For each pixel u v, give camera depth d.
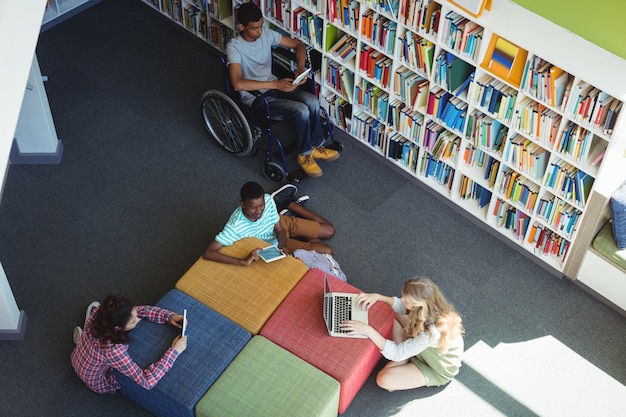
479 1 4.65
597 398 4.82
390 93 5.66
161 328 4.55
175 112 6.59
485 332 5.15
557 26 4.70
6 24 4.35
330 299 4.62
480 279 5.45
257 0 6.12
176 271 5.48
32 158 6.11
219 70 6.98
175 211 5.85
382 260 5.55
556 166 4.95
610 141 4.50
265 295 4.72
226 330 4.55
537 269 5.52
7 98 4.01
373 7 5.30
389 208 5.89
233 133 6.08
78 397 4.79
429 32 5.11
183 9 7.00
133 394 4.60
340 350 4.47
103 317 4.15
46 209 5.83
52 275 5.43
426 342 4.43
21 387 4.83
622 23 4.38
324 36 5.76
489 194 5.64
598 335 5.14
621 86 4.32
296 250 5.19
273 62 5.96
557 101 4.66
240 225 4.95
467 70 5.21
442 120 5.45
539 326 5.19
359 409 4.76
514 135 5.13
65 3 7.32
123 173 6.10
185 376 4.36
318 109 5.75
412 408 4.76
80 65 6.96
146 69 6.95
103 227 5.73
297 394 4.27
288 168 6.16
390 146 5.97
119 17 7.43
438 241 5.68
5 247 5.59
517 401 4.80
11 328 4.99
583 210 4.95
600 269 5.13
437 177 5.90
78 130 6.41
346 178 6.09
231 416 4.20
